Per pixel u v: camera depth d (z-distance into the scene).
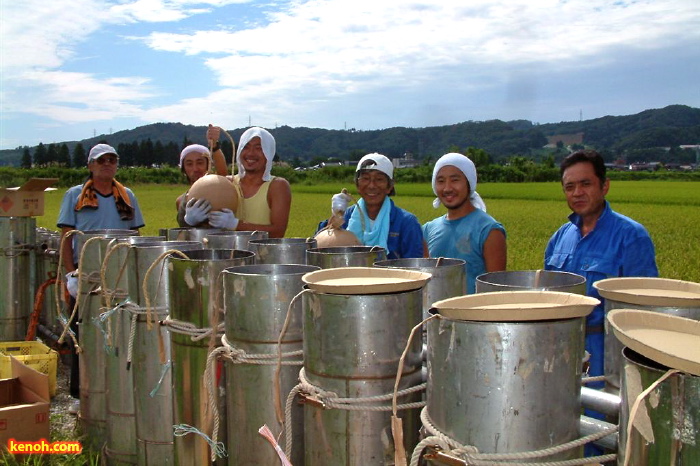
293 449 2.48
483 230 3.94
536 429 1.63
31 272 7.61
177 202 5.46
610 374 1.99
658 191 51.38
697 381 1.32
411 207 32.94
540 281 2.41
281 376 2.42
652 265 3.23
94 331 4.08
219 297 2.72
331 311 2.06
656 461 1.39
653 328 1.65
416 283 2.11
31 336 6.93
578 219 3.48
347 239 3.88
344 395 2.08
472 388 1.65
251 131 5.05
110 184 6.44
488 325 1.61
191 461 2.89
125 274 3.59
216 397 2.74
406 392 2.09
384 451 2.10
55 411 5.63
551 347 1.62
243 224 4.68
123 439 3.71
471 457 1.64
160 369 3.26
